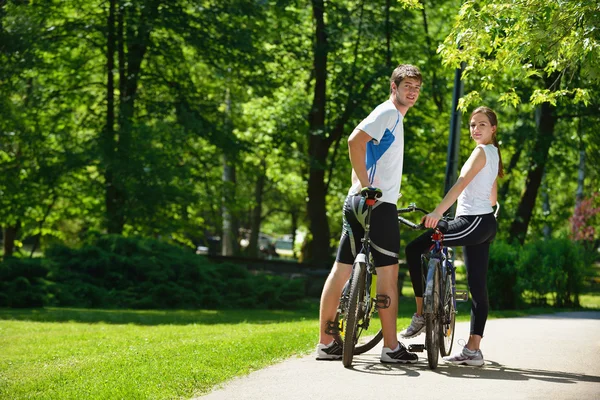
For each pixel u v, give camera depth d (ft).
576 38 27.89
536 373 22.91
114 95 90.17
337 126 93.09
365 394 19.77
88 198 93.40
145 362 25.34
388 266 24.12
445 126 99.30
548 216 111.04
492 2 29.19
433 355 23.24
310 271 84.94
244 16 86.69
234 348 27.43
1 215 88.53
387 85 89.51
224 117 90.02
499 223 93.86
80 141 85.66
